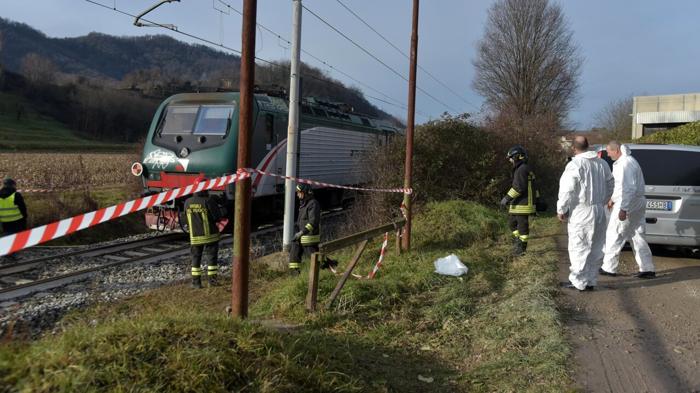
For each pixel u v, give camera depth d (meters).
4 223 10.90
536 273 7.02
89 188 17.52
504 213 12.35
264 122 12.70
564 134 33.84
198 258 7.55
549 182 19.27
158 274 8.50
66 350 2.90
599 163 6.11
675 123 31.70
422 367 4.36
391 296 5.96
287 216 9.73
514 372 4.14
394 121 26.14
